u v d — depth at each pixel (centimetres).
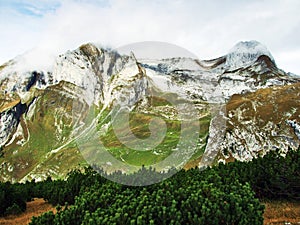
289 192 1512
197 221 861
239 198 931
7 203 1880
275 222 1222
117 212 876
